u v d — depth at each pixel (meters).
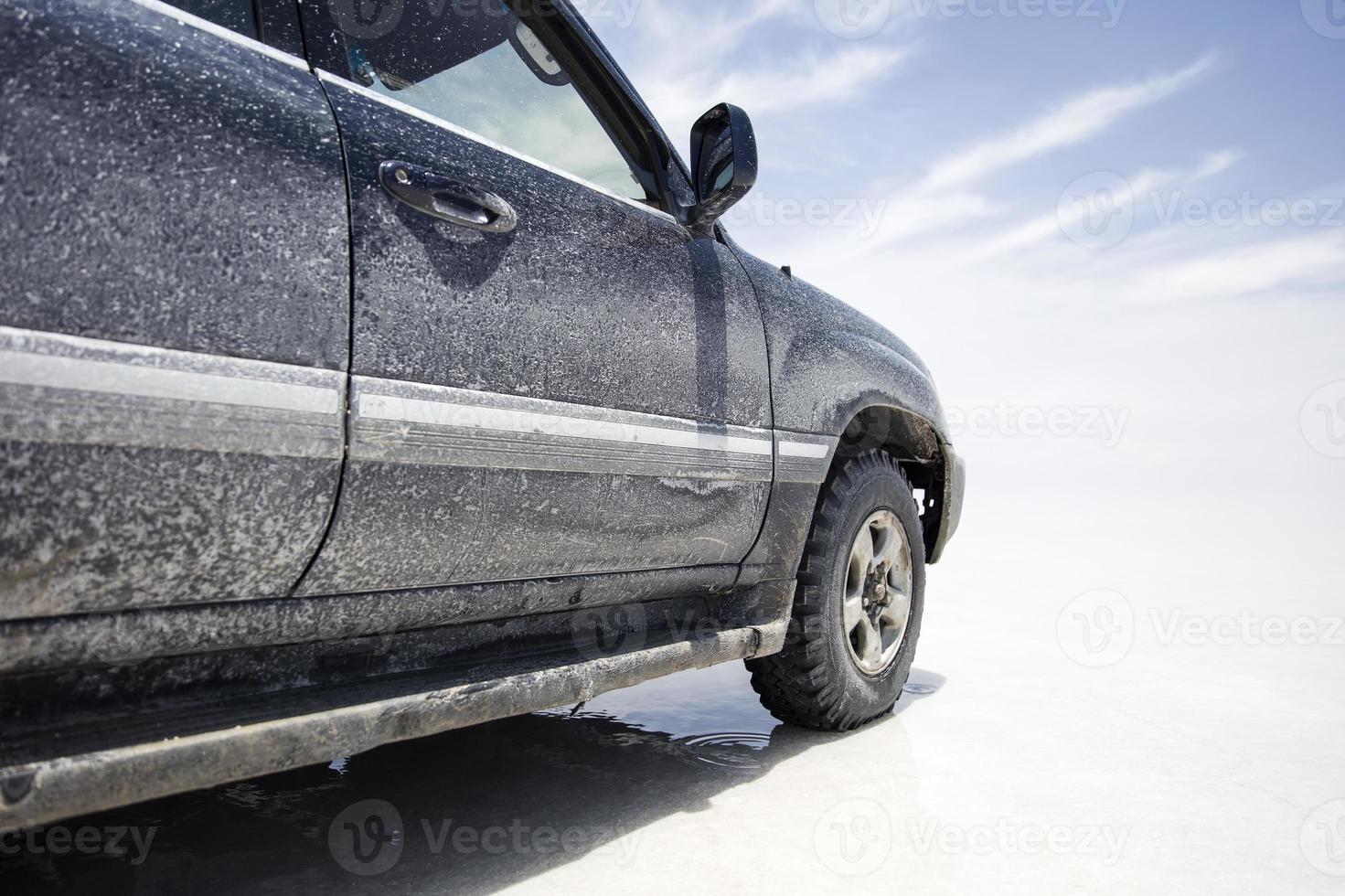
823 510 2.47
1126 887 1.70
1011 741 2.61
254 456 1.17
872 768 2.36
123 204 1.06
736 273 2.20
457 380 1.43
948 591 5.49
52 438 0.99
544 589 1.68
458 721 1.44
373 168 1.36
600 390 1.70
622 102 2.05
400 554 1.38
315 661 1.37
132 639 1.11
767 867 1.75
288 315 1.20
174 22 1.21
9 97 0.98
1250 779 2.30
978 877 1.73
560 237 1.68
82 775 1.00
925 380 3.02
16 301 0.96
